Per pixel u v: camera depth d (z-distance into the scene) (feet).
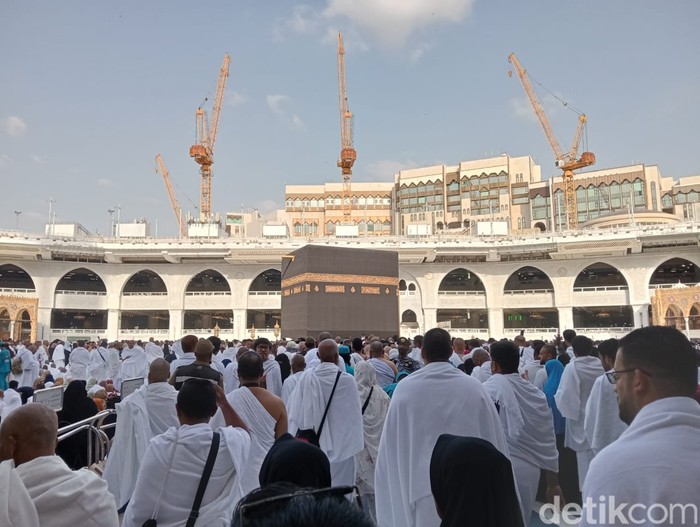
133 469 17.60
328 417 19.07
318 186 406.21
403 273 189.06
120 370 62.80
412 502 12.07
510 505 6.66
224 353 50.72
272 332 185.37
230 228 319.27
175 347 61.05
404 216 325.83
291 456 8.42
